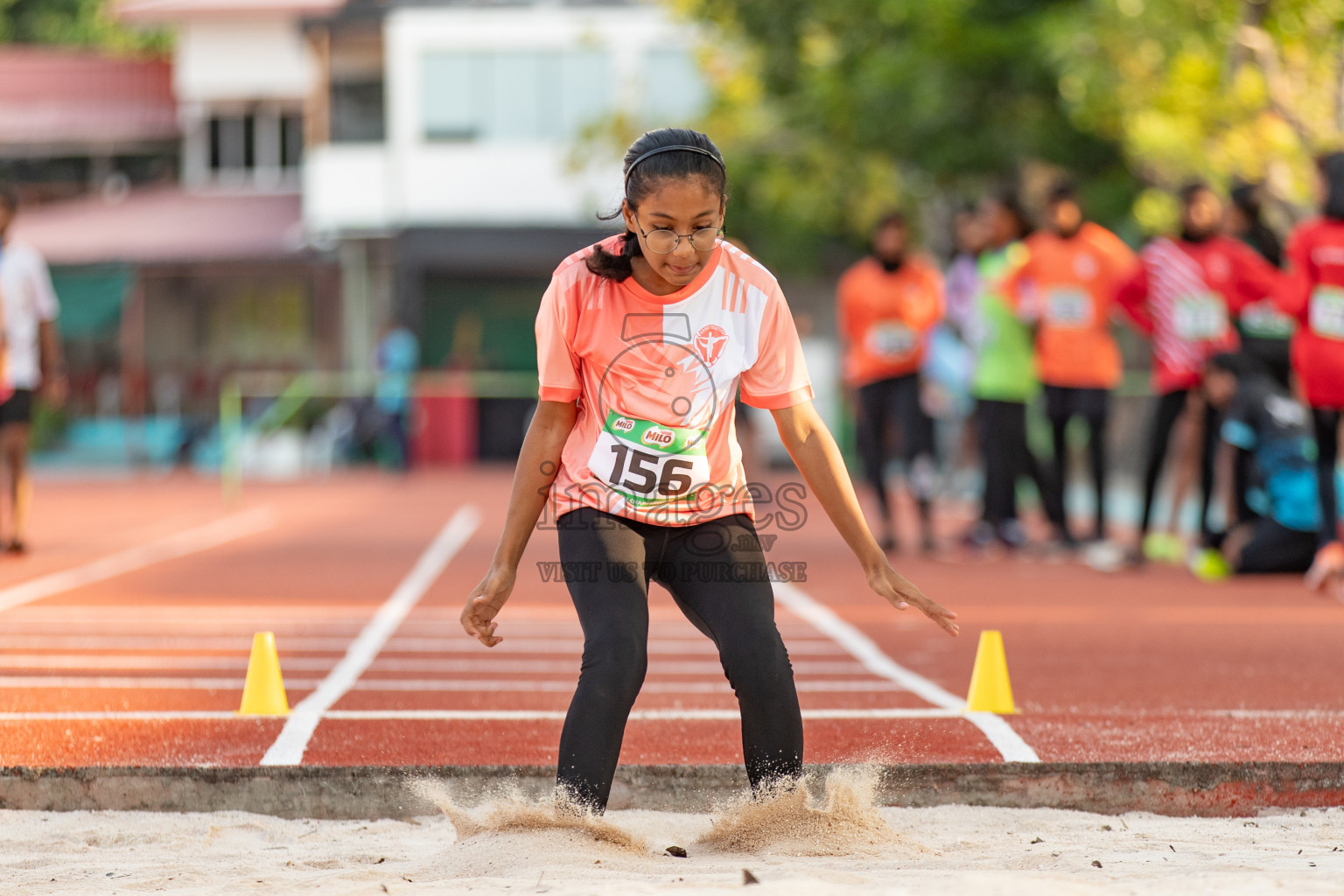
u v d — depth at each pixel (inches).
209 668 505.7
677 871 258.4
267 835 316.5
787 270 2081.7
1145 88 1188.5
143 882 265.0
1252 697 454.0
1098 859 279.7
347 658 536.1
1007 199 904.9
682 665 519.8
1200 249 805.2
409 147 2346.2
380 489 1690.5
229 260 2345.0
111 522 1227.9
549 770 335.0
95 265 2345.0
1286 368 807.1
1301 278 694.5
